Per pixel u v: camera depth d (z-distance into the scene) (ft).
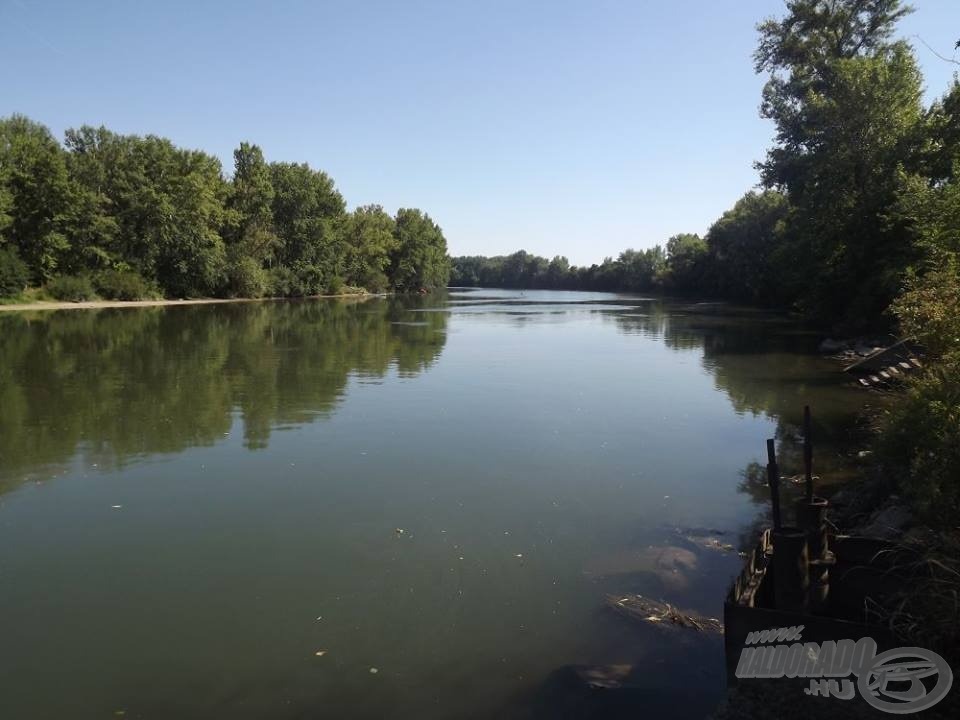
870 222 108.88
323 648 20.89
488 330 134.92
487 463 40.47
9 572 25.98
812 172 119.55
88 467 38.75
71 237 190.80
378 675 19.52
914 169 104.99
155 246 210.59
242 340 105.29
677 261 366.02
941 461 24.77
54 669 19.77
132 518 31.35
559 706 18.02
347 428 48.49
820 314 130.21
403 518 31.68
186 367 75.31
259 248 257.34
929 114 108.17
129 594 24.34
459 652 20.70
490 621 22.56
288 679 19.31
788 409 56.85
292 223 283.79
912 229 88.74
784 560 21.02
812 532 23.32
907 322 43.70
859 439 46.16
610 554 27.86
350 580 25.48
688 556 27.43
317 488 35.63
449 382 68.69
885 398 49.57
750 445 45.09
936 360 37.52
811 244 128.06
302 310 196.34
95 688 18.86
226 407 54.65
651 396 62.49
